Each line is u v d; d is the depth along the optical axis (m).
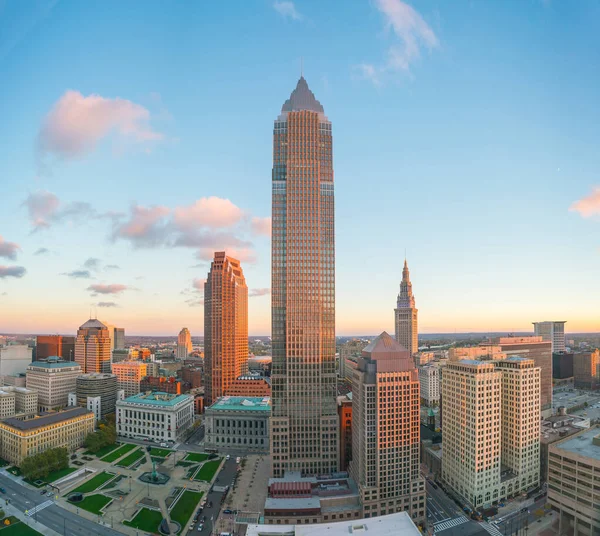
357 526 150.88
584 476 189.25
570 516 197.75
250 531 149.00
